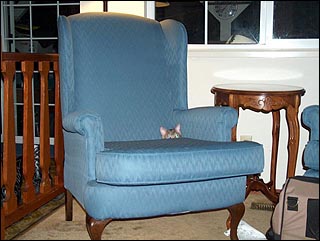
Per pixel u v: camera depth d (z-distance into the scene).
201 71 3.17
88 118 2.00
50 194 2.79
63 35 2.33
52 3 4.32
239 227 2.42
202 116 2.40
